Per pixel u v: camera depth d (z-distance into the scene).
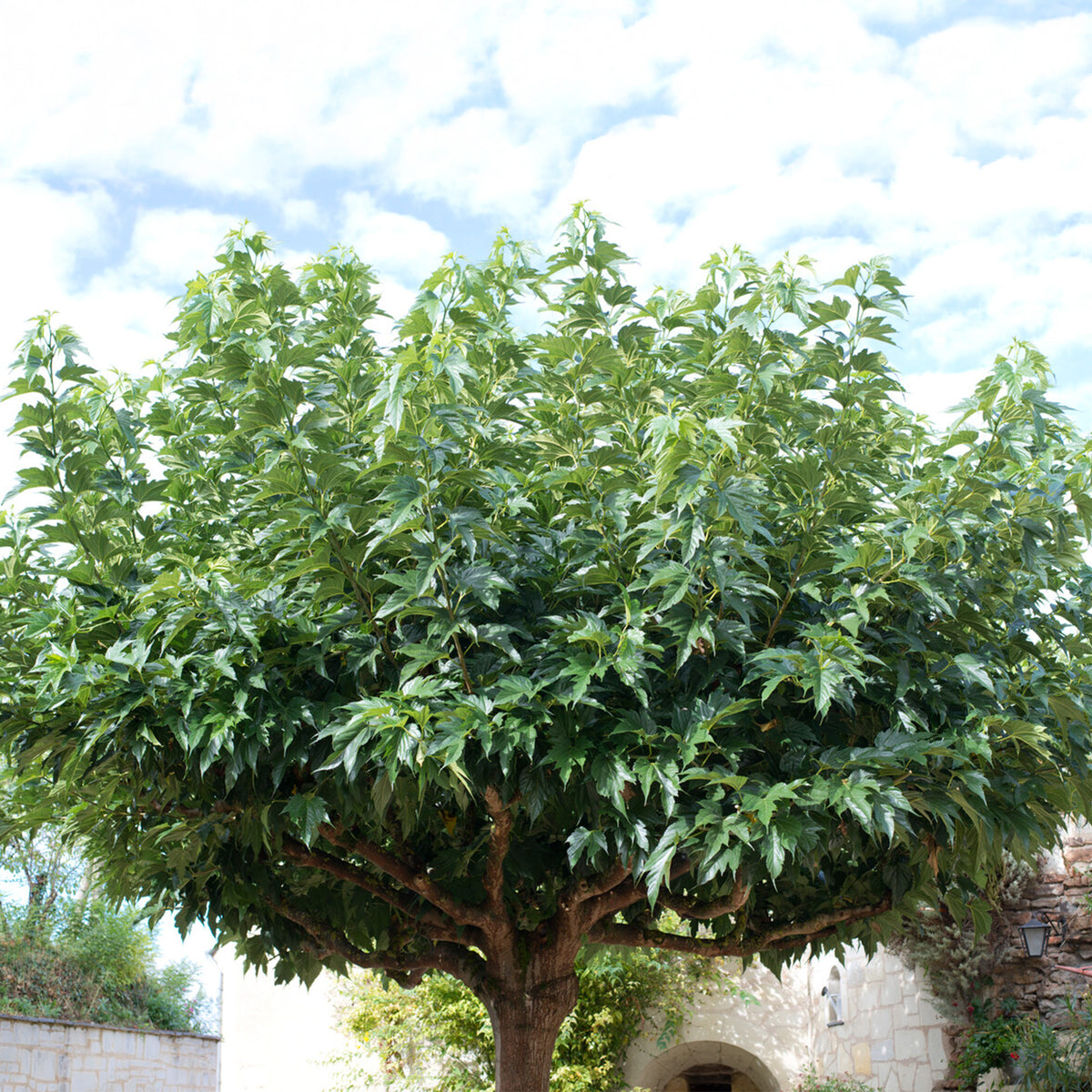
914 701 4.44
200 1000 19.62
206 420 4.88
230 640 4.05
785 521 4.36
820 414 4.66
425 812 5.01
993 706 4.38
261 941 5.89
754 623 4.40
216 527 4.98
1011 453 4.27
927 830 4.71
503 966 5.50
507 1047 5.44
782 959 6.07
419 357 3.65
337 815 4.95
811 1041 12.73
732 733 4.19
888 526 4.21
